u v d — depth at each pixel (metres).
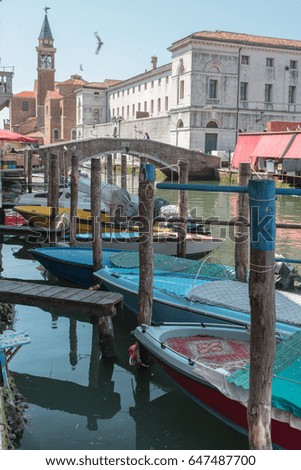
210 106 49.78
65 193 20.98
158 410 7.72
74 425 7.21
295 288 10.55
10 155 39.19
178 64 53.00
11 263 16.27
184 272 11.48
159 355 7.70
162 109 62.12
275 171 37.69
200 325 8.79
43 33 90.56
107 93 79.75
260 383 4.93
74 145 39.12
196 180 45.06
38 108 91.50
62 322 11.16
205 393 7.09
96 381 8.54
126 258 12.69
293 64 54.22
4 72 60.97
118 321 11.27
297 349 6.64
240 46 51.44
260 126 53.31
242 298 9.40
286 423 6.02
